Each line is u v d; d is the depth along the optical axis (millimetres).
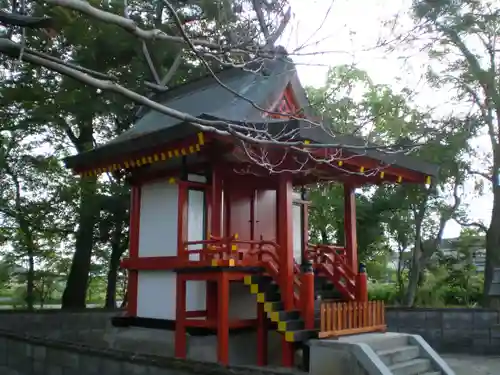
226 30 9055
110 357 8297
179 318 11344
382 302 11672
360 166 11320
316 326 10578
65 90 16359
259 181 13039
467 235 21312
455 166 17250
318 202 19500
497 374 11805
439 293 20844
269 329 11922
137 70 16328
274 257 11242
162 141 10898
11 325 15164
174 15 6039
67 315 16078
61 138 19094
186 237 11688
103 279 22688
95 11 5840
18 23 6387
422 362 10078
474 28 15523
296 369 10367
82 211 17500
